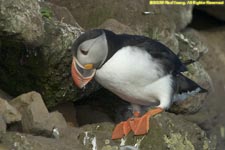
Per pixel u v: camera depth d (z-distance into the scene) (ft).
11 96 36.58
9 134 30.19
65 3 43.60
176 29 49.57
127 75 32.73
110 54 32.60
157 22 44.83
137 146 33.58
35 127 32.12
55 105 37.58
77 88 37.19
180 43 47.44
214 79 53.93
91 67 32.81
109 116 40.98
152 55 33.19
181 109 44.60
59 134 33.47
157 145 33.30
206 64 54.90
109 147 33.50
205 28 59.67
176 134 33.94
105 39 32.50
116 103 41.24
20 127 32.24
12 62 35.27
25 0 32.63
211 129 50.67
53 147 30.81
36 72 35.47
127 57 32.58
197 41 49.62
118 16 43.78
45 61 34.99
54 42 34.83
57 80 35.96
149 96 34.27
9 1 31.63
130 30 41.06
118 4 44.11
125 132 33.91
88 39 32.42
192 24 59.67
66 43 35.35
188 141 34.19
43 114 32.58
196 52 47.73
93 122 39.73
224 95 52.85
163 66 33.50
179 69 35.01
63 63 35.50
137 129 33.60
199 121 49.08
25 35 32.35
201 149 35.35
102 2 43.83
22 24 32.01
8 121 31.53
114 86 33.47
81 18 43.34
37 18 32.99
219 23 60.59
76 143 33.47
